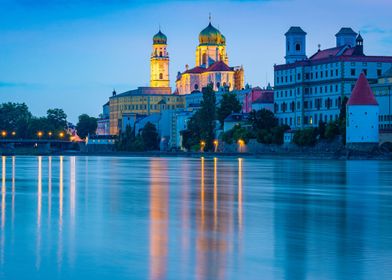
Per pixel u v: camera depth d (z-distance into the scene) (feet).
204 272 244.63
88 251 275.59
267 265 253.24
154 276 240.12
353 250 276.62
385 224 340.18
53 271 246.27
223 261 259.39
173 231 319.27
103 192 508.94
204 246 284.61
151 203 431.43
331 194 487.20
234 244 288.71
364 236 305.94
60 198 464.65
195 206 414.21
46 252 273.95
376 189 524.93
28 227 331.36
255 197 466.70
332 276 239.50
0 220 353.92
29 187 558.15
